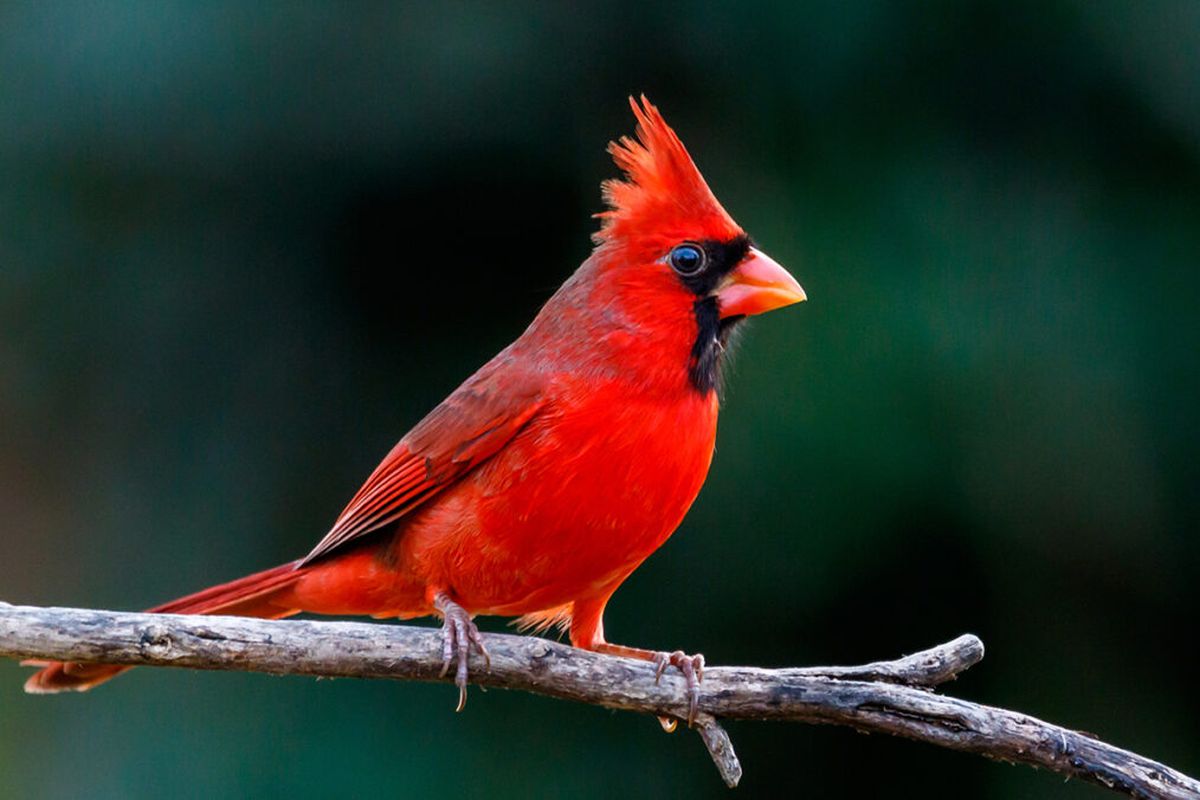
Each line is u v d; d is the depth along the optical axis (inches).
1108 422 412.8
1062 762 254.5
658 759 437.1
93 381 466.0
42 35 429.7
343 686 436.1
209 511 462.0
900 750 441.7
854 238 424.8
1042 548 418.6
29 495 463.8
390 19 436.1
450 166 446.3
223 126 437.7
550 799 430.9
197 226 456.8
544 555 283.3
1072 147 427.2
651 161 292.5
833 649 428.5
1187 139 422.0
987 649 424.2
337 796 428.8
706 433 287.4
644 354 281.1
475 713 434.9
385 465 299.0
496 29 438.6
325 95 436.1
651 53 442.0
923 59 430.6
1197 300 418.9
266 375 463.5
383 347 460.8
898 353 415.8
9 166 443.5
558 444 277.9
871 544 419.2
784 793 440.5
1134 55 424.8
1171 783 251.6
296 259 460.1
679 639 430.3
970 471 412.8
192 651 246.5
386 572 299.0
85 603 459.5
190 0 428.5
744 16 437.4
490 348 456.1
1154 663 422.3
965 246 422.0
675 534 427.8
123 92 432.5
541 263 453.1
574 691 261.7
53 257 459.5
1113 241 422.6
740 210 430.6
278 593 308.8
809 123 433.1
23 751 439.2
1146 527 414.3
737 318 295.0
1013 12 428.8
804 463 418.0
